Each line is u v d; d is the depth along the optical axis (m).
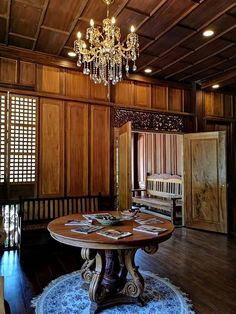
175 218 5.55
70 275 2.85
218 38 3.58
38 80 4.06
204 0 2.74
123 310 2.16
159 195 6.75
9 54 3.83
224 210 4.75
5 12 2.99
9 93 3.86
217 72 4.91
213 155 4.99
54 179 4.13
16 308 2.20
